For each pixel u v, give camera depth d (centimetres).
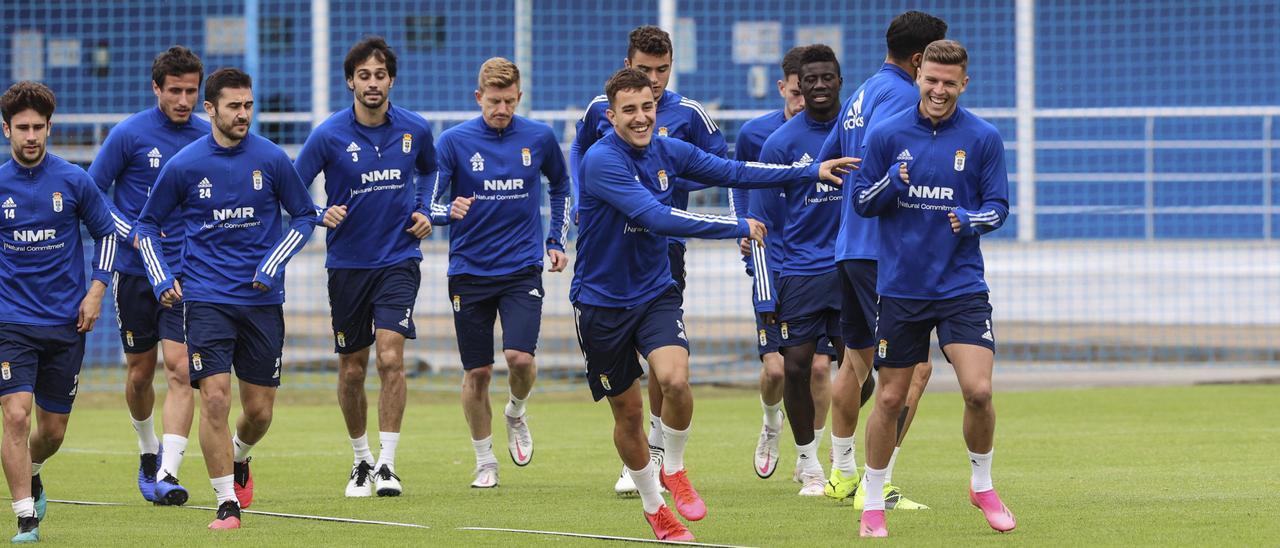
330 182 2681
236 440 2442
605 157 1998
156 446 2686
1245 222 7962
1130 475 2706
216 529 2173
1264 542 1925
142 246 2294
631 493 2570
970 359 1978
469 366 2770
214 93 2262
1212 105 8162
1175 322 6288
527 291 2825
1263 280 6644
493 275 2791
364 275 2667
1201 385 4681
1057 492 2478
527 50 5712
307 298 6475
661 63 2719
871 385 2614
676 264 2780
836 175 2170
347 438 3625
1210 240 7250
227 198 2288
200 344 2244
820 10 8350
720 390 4778
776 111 2789
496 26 8050
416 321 6369
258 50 7419
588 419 4006
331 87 7850
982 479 2039
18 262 2153
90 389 4825
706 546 1964
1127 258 7144
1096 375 5019
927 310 1995
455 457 3225
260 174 2302
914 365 2016
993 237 7669
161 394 4688
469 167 2780
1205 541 1938
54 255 2180
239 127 2272
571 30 8069
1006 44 8231
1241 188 8012
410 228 2697
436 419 4050
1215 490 2473
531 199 2819
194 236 2302
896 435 2130
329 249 2695
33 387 2148
